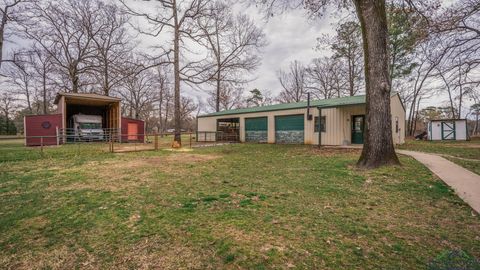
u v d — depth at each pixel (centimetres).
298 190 521
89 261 264
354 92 2980
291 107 1862
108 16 2619
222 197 474
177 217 375
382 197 470
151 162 927
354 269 240
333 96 3753
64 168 796
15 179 638
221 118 2441
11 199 471
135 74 1684
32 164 882
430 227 337
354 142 1623
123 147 1595
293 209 408
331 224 347
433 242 294
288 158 1003
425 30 1010
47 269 253
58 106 2142
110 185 572
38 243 305
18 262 266
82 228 344
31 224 359
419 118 4291
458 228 333
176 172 725
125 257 270
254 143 1995
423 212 393
